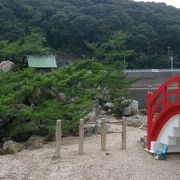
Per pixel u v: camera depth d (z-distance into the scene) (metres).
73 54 68.44
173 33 78.50
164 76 53.97
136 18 81.75
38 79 15.66
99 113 21.42
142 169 10.91
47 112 14.14
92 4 89.44
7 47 36.19
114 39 28.52
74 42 70.31
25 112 14.03
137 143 13.80
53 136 14.62
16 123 14.63
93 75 19.77
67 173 10.48
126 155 12.23
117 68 24.73
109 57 26.30
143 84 51.88
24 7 69.44
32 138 14.33
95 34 69.50
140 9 87.38
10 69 21.52
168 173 10.60
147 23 80.00
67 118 15.24
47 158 11.92
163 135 12.27
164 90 12.04
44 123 15.05
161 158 11.86
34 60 33.09
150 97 12.73
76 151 12.70
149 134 12.62
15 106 15.09
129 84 24.09
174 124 11.66
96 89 19.91
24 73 16.25
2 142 14.65
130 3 91.44
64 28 69.75
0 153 12.96
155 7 93.62
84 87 18.45
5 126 14.97
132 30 73.88
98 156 12.05
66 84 16.38
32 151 12.97
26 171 10.67
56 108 14.56
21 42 41.06
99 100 23.03
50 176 10.25
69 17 71.75
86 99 16.38
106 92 23.23
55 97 16.48
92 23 70.25
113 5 83.62
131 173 10.56
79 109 15.34
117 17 74.06
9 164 11.35
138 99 41.56
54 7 75.75
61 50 68.69
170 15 89.62
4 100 13.77
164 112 12.00
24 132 14.89
